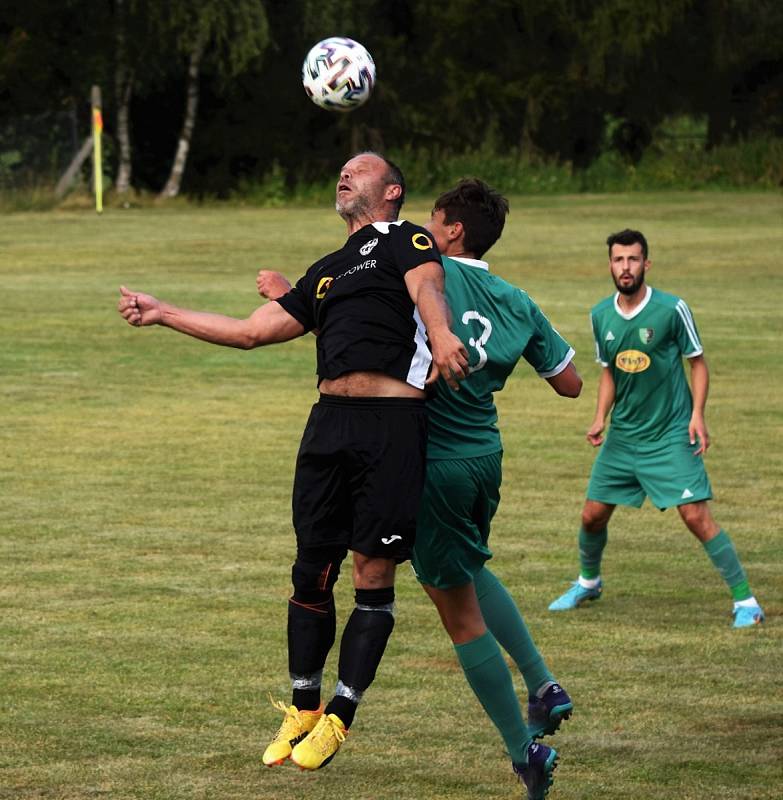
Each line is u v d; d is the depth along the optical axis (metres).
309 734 13.01
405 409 13.34
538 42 157.50
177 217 117.50
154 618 21.11
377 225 13.72
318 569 13.59
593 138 162.88
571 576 24.23
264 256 83.31
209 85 149.25
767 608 22.36
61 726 16.48
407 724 16.88
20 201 125.44
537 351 15.16
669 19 148.00
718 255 84.88
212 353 50.56
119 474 31.67
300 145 152.38
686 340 22.33
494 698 14.53
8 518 27.48
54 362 48.12
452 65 151.88
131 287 67.81
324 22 141.25
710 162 152.25
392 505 13.20
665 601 22.88
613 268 22.44
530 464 33.47
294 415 39.28
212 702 17.44
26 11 137.00
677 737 16.38
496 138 156.12
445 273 14.69
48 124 132.50
